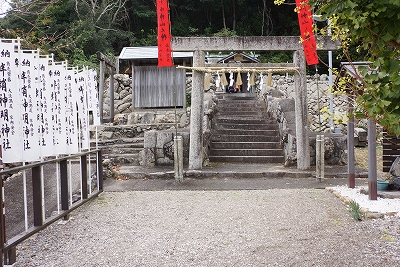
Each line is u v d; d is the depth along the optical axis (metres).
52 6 8.42
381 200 6.07
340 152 10.03
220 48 9.09
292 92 17.61
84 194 6.09
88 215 5.61
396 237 4.32
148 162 9.87
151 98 15.01
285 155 10.34
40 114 4.75
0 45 4.16
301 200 6.43
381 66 2.49
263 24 29.80
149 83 15.04
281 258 3.79
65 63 5.62
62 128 5.31
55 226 5.07
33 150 4.57
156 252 4.05
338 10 2.52
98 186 7.01
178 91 14.98
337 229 4.71
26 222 4.06
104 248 4.20
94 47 23.88
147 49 15.78
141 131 13.08
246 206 6.05
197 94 9.20
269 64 9.33
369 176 6.13
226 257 3.87
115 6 27.81
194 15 31.58
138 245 4.28
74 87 5.76
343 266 3.54
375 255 3.78
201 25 31.56
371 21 2.48
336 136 10.33
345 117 3.11
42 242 4.44
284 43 9.16
